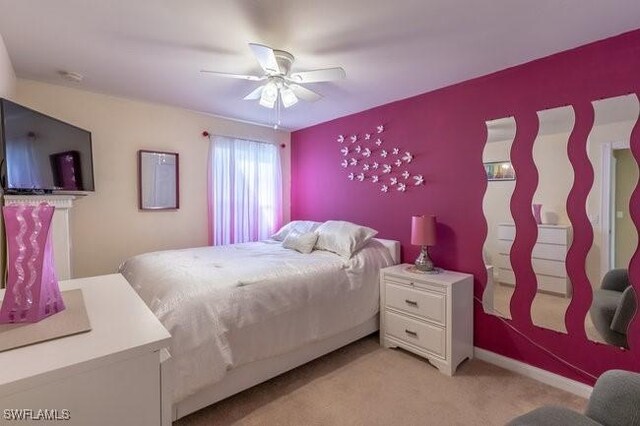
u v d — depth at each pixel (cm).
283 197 439
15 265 90
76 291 123
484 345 249
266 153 412
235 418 179
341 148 369
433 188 282
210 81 265
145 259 251
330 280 242
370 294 271
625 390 115
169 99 313
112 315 99
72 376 71
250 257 270
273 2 159
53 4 161
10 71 229
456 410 187
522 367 227
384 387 210
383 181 324
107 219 304
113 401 77
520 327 231
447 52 212
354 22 177
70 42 200
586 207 202
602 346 196
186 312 167
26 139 207
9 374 66
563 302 212
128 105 312
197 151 359
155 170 329
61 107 277
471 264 257
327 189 388
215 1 159
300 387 210
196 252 288
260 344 195
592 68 198
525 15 169
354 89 279
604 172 195
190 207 356
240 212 388
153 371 83
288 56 212
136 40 198
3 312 88
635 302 186
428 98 284
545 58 217
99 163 298
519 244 231
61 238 224
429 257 275
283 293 212
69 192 251
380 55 216
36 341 79
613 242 193
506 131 236
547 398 199
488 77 246
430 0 157
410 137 299
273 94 235
